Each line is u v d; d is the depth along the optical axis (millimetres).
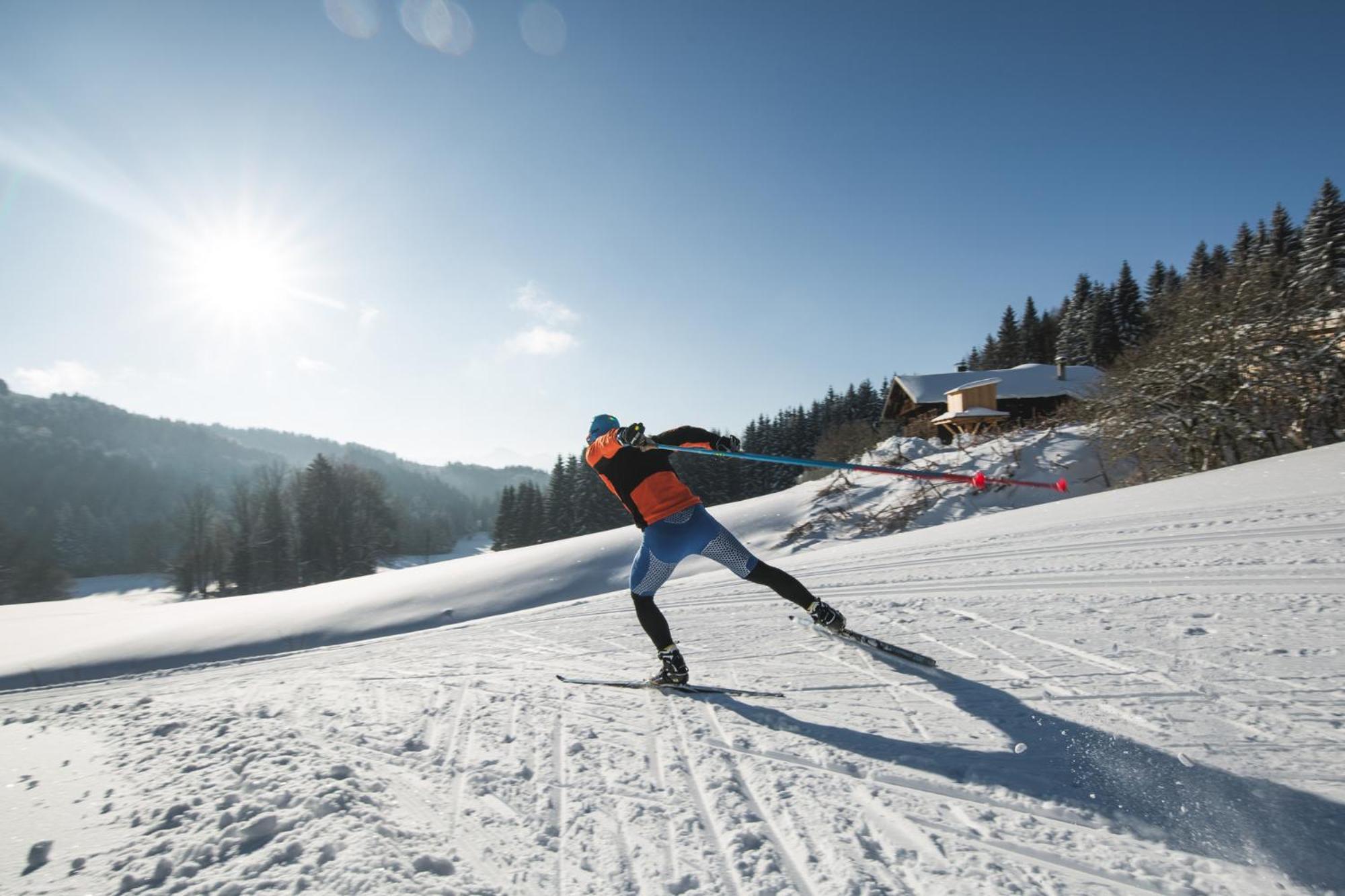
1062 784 1922
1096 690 2486
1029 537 5625
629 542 16875
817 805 1937
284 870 1645
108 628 14320
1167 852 1581
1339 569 3320
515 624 6078
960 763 2105
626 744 2490
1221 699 2268
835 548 8359
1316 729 2008
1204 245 48250
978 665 2918
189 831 1854
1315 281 11703
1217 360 12195
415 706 3150
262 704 3428
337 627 12828
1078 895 1461
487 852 1781
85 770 2480
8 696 8305
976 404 23688
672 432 3387
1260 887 1429
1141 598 3436
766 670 3262
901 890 1521
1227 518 4734
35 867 1730
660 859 1720
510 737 2643
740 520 17938
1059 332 59750
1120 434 13938
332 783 2156
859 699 2734
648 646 4172
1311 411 11383
